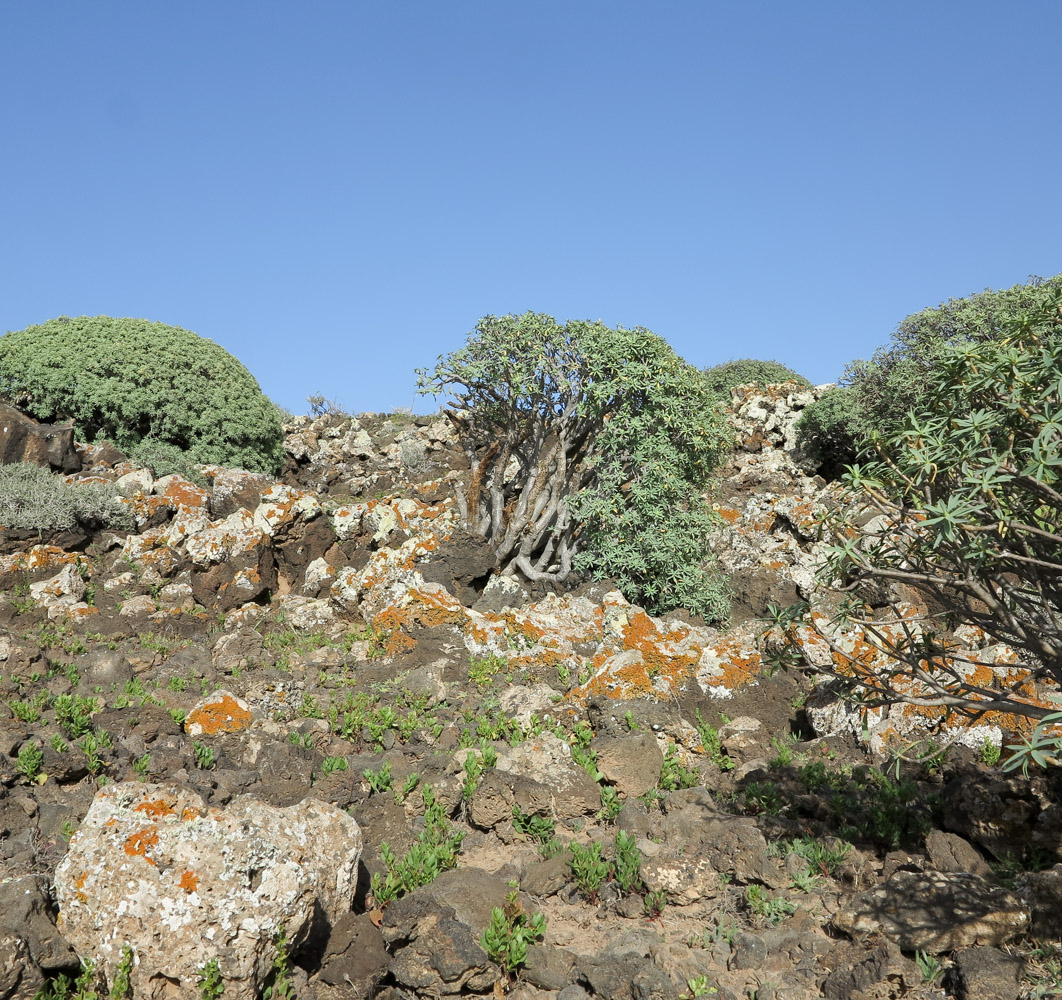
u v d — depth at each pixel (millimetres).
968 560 4781
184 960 4129
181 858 4250
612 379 14234
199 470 19359
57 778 6906
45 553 13164
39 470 15773
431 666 10852
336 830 5031
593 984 4801
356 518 15438
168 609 12789
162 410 20344
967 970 4602
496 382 14789
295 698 9555
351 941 4836
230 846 4285
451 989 4691
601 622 11914
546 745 7438
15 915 4293
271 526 14352
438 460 24953
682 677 9805
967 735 7793
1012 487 4832
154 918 4156
